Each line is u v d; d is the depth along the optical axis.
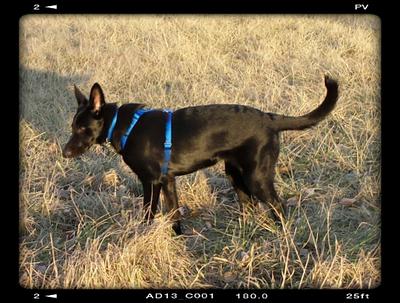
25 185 3.19
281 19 5.48
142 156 2.89
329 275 2.63
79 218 3.00
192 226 3.01
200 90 4.10
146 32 5.43
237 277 2.71
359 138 3.53
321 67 4.35
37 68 4.64
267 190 2.88
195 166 2.91
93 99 2.95
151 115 2.91
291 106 3.79
